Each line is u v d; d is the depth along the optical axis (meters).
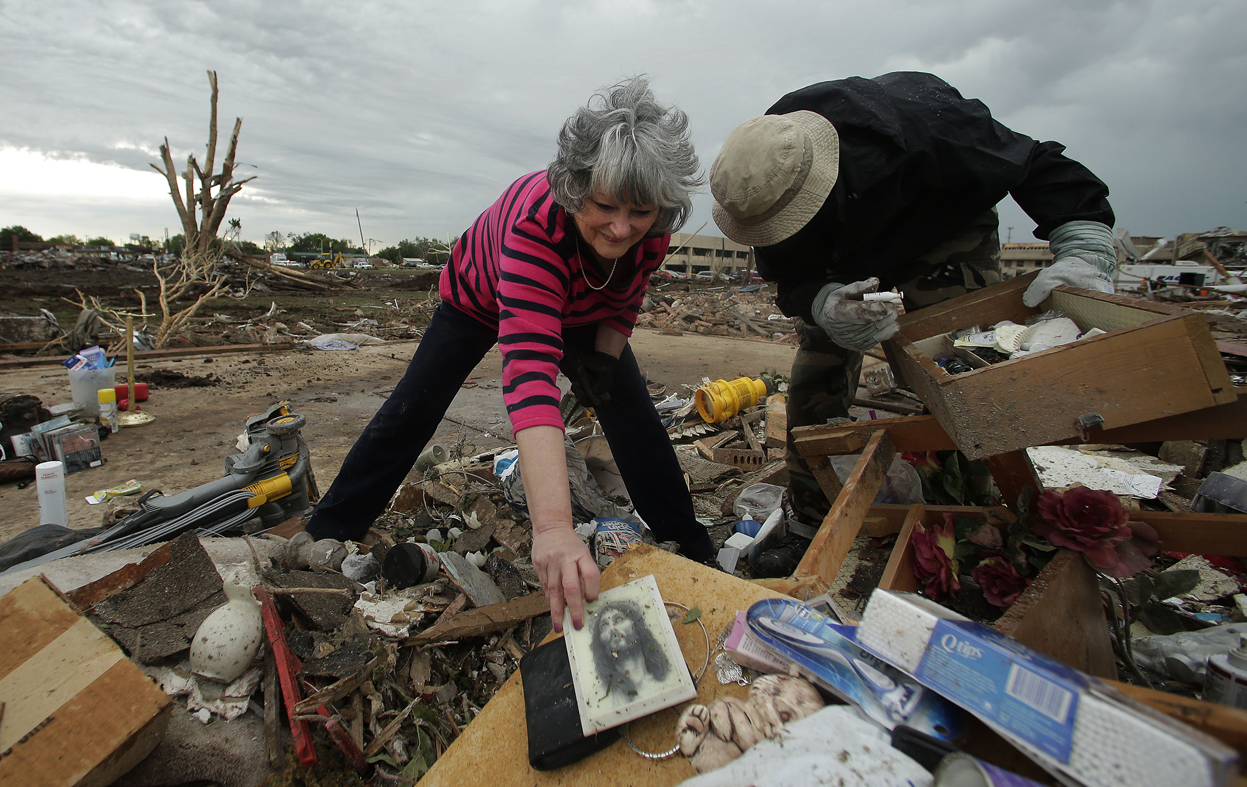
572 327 2.29
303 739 1.44
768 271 2.56
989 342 2.09
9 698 1.30
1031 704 0.77
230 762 1.43
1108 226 2.19
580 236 1.73
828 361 2.71
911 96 2.21
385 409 2.46
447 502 2.95
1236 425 1.50
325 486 3.87
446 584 2.12
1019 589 1.75
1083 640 1.49
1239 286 14.45
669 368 8.91
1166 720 0.68
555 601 1.29
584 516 2.90
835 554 1.53
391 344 11.27
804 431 2.36
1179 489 3.22
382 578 2.16
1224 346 5.36
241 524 2.61
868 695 0.97
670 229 1.76
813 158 2.09
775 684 1.08
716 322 14.33
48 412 5.02
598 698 1.15
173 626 1.70
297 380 7.55
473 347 2.43
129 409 5.73
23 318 9.48
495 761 1.20
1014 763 0.85
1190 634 1.80
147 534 2.35
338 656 1.66
